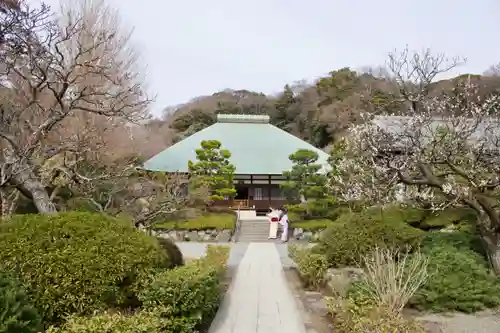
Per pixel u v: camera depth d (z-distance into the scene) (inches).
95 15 601.3
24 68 364.2
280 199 1120.2
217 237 796.0
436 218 608.7
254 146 1208.8
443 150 392.2
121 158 546.0
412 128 416.5
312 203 842.2
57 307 202.4
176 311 221.0
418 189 488.7
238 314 292.2
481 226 393.1
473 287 312.2
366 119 505.7
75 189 414.0
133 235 256.5
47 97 432.8
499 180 375.6
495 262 377.1
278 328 263.0
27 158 312.8
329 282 358.3
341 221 467.8
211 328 261.4
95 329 159.3
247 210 1066.1
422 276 289.7
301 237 813.2
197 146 1172.5
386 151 421.7
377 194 429.4
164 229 775.1
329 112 1626.5
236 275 437.7
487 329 264.5
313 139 1706.4
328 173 850.1
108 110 383.6
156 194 499.8
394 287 268.5
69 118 458.3
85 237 231.8
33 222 229.9
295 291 363.6
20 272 203.0
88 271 215.0
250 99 2215.8
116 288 222.1
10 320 151.3
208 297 257.4
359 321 214.1
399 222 460.1
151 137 1262.3
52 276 206.5
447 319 285.1
